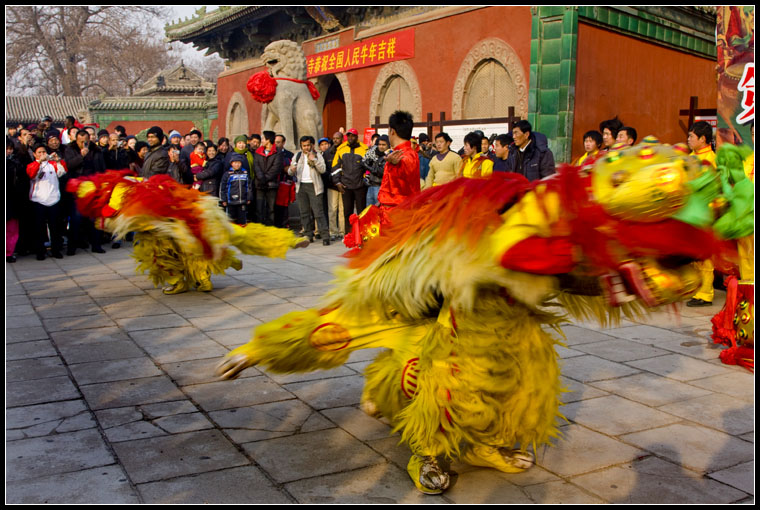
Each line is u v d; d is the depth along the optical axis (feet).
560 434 12.26
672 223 8.35
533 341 10.09
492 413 9.95
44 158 32.53
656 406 13.89
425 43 51.24
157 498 10.08
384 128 47.62
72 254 34.78
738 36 24.77
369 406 12.23
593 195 8.46
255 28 73.87
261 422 13.04
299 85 49.01
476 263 8.96
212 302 23.41
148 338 18.84
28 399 14.15
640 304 9.80
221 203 38.34
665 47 47.32
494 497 10.21
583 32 40.63
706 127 21.80
